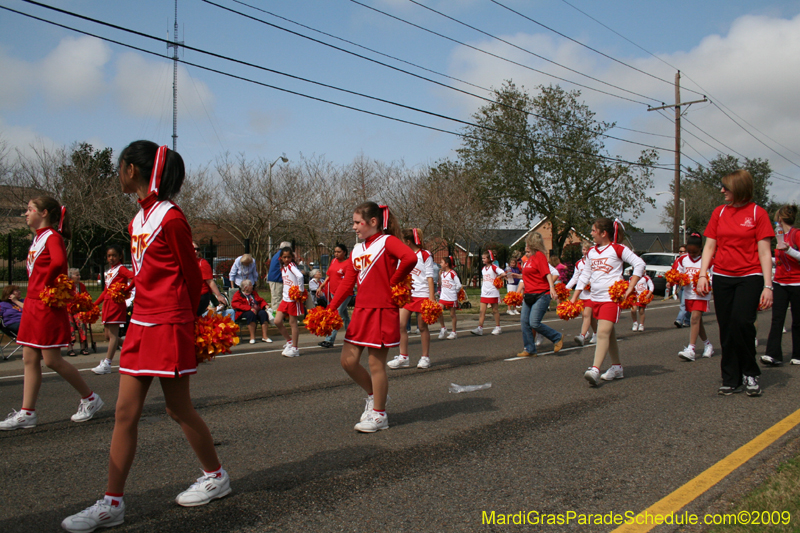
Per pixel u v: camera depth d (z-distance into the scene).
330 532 2.94
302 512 3.18
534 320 8.48
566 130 33.00
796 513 2.96
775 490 3.27
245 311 10.88
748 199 5.54
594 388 6.24
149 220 2.96
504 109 33.09
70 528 2.87
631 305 6.31
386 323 4.61
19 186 25.38
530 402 5.64
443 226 29.28
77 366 8.69
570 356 8.55
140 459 4.12
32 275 4.86
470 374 7.18
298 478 3.69
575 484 3.53
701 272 5.85
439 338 11.16
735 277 5.62
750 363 5.66
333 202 27.47
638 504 3.22
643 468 3.77
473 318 16.12
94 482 3.70
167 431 4.82
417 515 3.13
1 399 6.22
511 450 4.19
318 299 12.08
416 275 7.78
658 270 23.42
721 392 5.75
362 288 4.67
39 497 3.46
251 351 9.80
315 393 6.25
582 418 5.02
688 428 4.64
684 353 7.88
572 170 32.56
